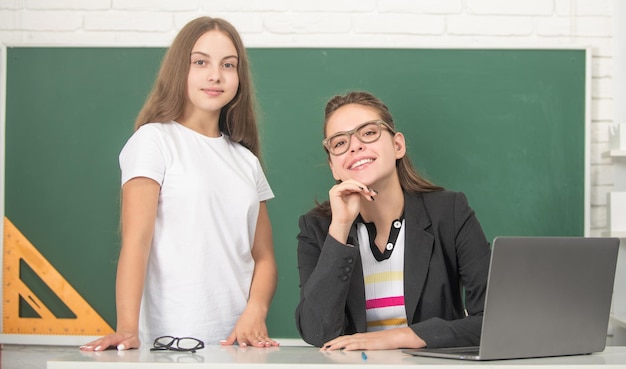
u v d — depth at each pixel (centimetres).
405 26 306
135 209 180
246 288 197
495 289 137
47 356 303
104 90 304
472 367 127
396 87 302
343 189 170
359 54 302
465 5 306
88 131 304
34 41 307
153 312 187
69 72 304
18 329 301
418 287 178
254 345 173
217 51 197
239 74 205
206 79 195
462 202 186
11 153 304
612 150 285
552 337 146
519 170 301
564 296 146
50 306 302
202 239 187
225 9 306
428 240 181
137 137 188
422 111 302
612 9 306
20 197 303
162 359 136
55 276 302
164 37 307
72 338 300
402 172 192
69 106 304
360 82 303
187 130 196
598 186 304
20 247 303
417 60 302
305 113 303
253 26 306
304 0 306
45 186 303
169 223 187
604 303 153
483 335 137
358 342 158
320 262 170
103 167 303
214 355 144
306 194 302
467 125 302
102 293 301
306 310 171
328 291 168
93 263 301
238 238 194
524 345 143
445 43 302
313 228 187
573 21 306
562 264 145
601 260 150
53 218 302
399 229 186
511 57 302
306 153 302
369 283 184
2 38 308
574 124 300
